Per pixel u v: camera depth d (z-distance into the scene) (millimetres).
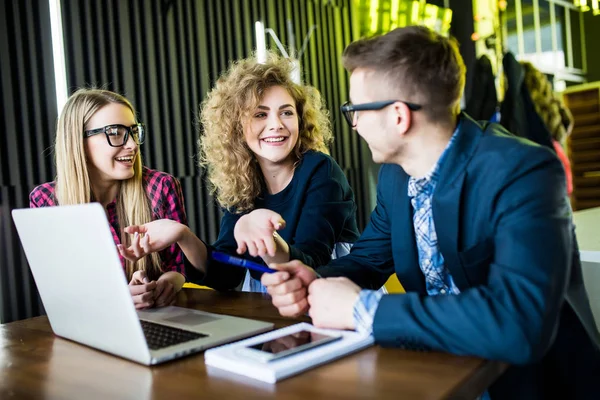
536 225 986
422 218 1273
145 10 3893
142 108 3859
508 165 1057
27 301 3279
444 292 1301
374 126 1149
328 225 1864
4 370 1010
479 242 1104
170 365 968
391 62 1107
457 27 5477
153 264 1979
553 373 1188
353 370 888
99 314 1025
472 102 4098
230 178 2008
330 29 5352
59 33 3445
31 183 3318
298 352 943
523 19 5828
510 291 927
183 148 4125
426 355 943
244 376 889
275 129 1911
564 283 974
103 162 1959
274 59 2092
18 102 3268
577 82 6293
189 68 4191
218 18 4387
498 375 925
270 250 1331
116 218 2068
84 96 1977
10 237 3238
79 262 1008
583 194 5980
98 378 927
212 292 1653
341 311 1045
